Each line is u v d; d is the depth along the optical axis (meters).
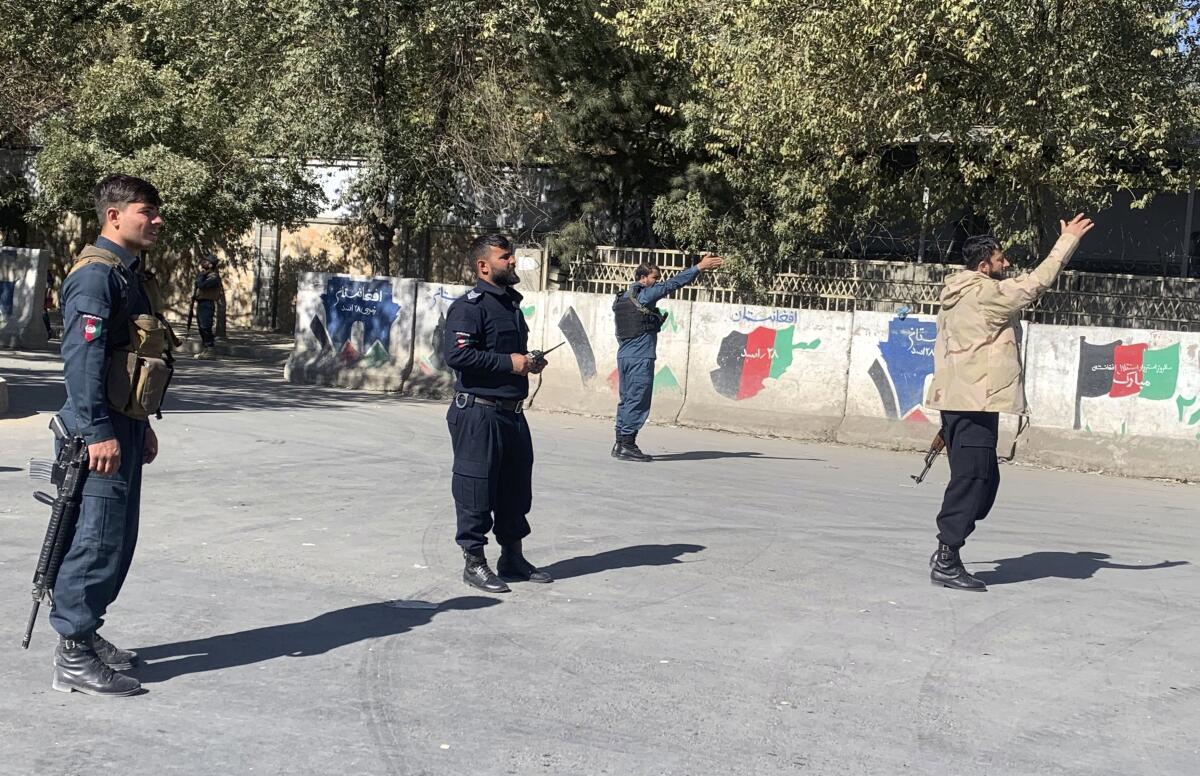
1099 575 7.81
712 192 21.64
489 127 22.77
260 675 5.18
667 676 5.41
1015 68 15.61
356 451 11.82
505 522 6.95
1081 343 13.98
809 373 15.48
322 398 17.11
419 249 29.61
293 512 8.70
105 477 4.78
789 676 5.48
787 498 10.30
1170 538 9.35
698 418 15.85
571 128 23.08
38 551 7.15
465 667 5.41
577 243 22.83
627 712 4.93
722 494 10.34
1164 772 4.54
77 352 4.63
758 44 17.14
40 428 11.99
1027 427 14.12
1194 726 5.05
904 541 8.59
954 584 7.21
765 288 18.48
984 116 16.58
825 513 9.62
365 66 21.19
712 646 5.89
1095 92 16.28
